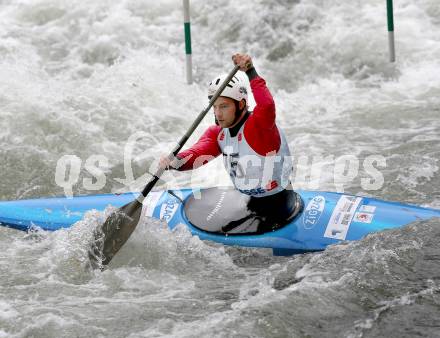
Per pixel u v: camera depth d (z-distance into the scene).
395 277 16.28
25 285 16.77
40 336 14.38
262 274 17.34
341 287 15.93
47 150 26.59
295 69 37.56
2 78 30.59
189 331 14.47
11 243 19.89
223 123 18.14
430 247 17.44
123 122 29.25
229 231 18.88
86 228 18.78
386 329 14.34
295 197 19.58
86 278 17.23
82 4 43.81
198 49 39.75
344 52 37.81
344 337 14.13
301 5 41.41
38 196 23.95
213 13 42.38
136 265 18.09
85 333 14.48
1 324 14.79
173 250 18.61
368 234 18.25
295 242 18.36
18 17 43.47
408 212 19.09
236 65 17.64
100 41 40.22
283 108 32.88
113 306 15.68
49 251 19.00
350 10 40.72
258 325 14.54
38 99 29.11
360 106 32.25
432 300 15.28
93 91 31.30
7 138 26.70
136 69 34.22
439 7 40.28
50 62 38.72
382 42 37.72
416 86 33.88
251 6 42.03
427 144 26.61
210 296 16.25
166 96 31.95
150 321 14.99
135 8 43.34
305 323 14.64
